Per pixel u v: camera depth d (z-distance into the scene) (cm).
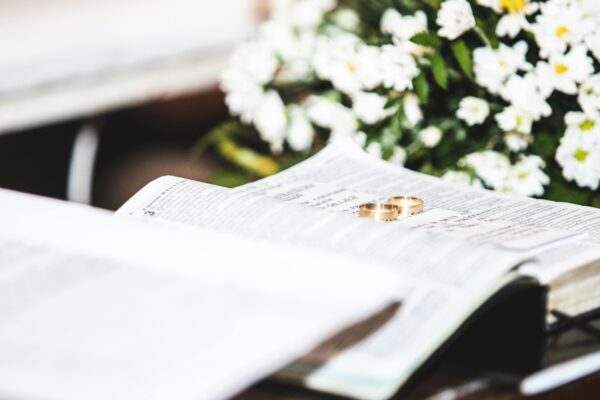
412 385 81
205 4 203
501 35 107
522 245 86
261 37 131
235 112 131
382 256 85
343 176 103
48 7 177
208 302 79
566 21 104
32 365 76
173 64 189
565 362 83
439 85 108
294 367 80
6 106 167
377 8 126
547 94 105
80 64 177
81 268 83
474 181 108
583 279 86
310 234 88
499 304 82
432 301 82
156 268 82
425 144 112
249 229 89
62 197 173
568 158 105
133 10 191
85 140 175
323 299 79
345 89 119
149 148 184
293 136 125
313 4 130
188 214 92
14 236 86
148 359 76
